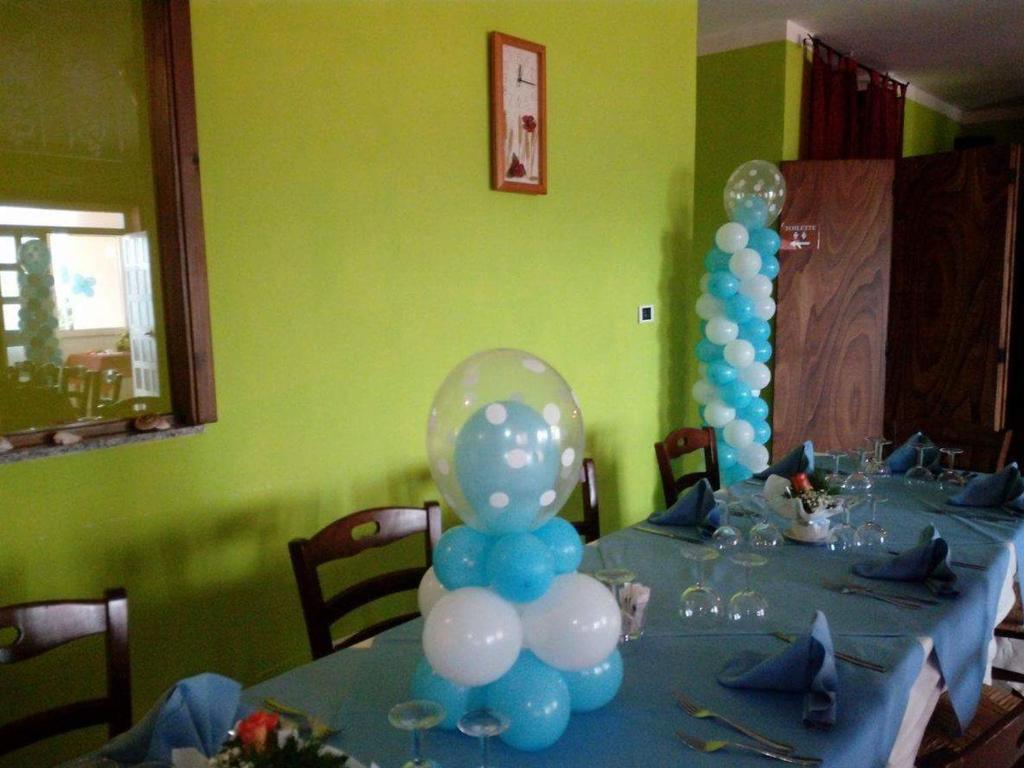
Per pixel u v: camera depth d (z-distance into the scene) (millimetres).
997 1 3773
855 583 1581
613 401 3309
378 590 1658
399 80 2301
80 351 1791
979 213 4285
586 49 2969
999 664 2135
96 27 1772
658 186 3418
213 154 1918
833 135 4406
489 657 968
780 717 1078
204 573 2004
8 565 1670
